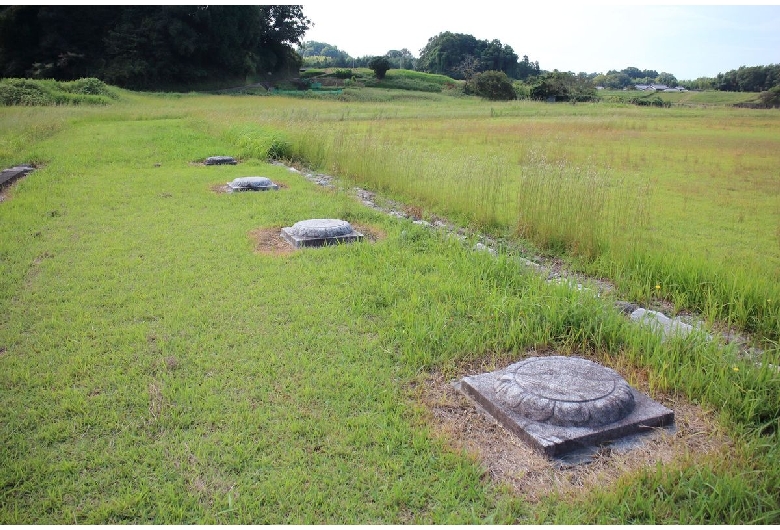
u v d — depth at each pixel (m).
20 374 3.68
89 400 3.43
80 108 22.44
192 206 8.23
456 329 4.34
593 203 6.65
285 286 5.25
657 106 44.81
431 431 3.21
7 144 12.70
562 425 3.12
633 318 4.65
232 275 5.50
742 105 50.41
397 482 2.82
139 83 41.34
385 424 3.24
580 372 3.48
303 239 6.47
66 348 4.04
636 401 3.38
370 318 4.65
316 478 2.84
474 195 8.16
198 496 2.70
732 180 11.40
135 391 3.52
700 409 3.42
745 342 4.45
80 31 42.00
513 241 6.99
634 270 5.69
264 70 55.28
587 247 6.31
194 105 27.19
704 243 6.98
